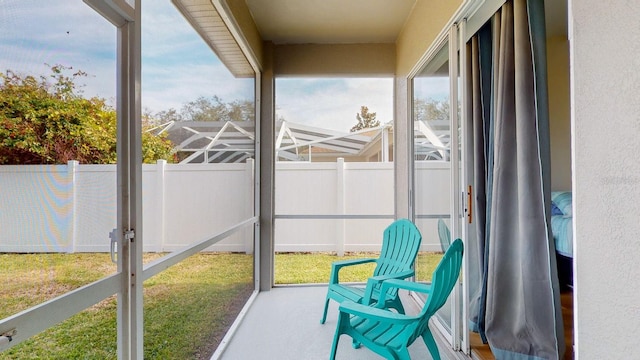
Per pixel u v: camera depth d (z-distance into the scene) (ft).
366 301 7.20
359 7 9.86
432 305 5.63
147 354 4.65
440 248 8.59
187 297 6.01
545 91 5.85
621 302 2.54
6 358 2.53
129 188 4.06
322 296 11.31
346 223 15.35
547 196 5.86
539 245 5.92
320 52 12.29
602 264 2.72
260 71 11.82
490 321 6.57
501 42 6.47
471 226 7.54
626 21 2.49
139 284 4.19
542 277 5.90
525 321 6.08
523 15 5.99
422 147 9.95
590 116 2.85
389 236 9.14
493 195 6.62
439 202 8.62
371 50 12.34
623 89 2.52
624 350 2.51
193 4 6.22
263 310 10.02
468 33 7.41
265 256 11.94
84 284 3.34
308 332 8.49
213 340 7.35
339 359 7.17
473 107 7.52
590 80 2.84
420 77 10.02
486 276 7.06
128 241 4.03
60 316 3.01
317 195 15.34
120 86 3.94
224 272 8.14
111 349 3.76
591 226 2.84
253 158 11.50
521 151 6.03
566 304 8.82
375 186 15.23
